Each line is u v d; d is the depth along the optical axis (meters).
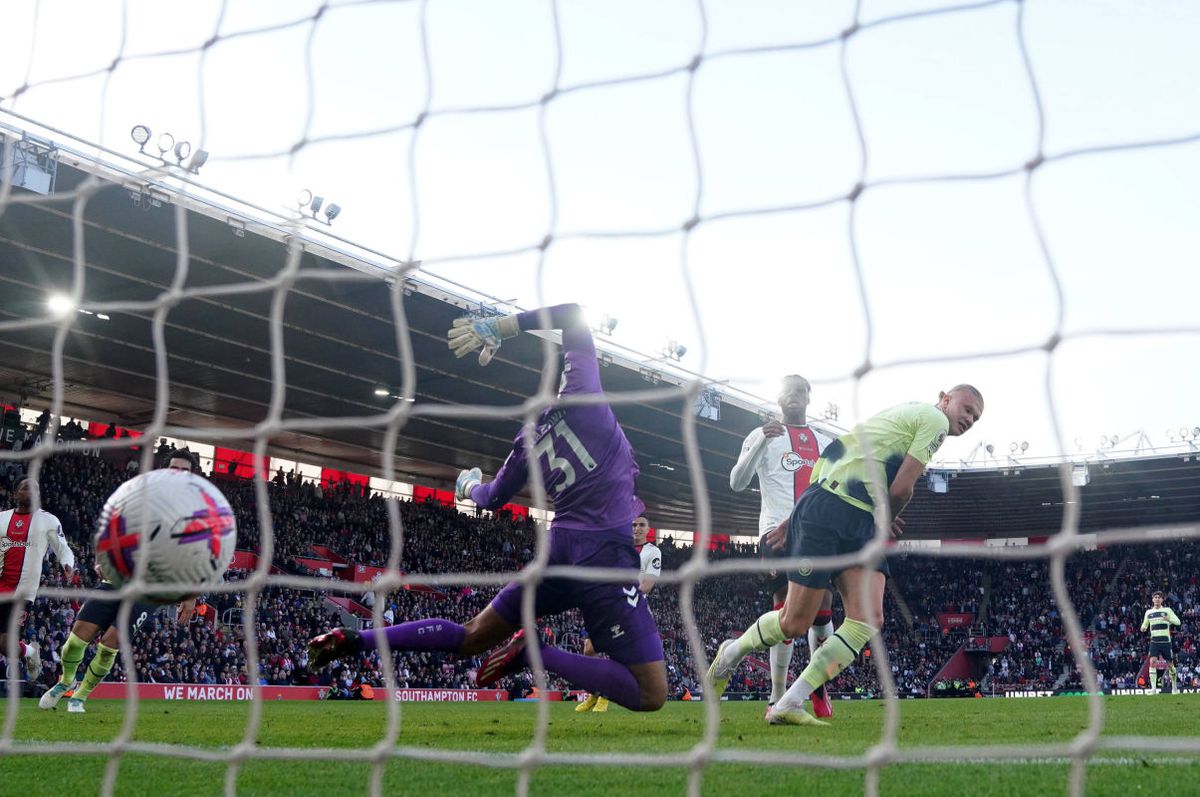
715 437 34.41
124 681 20.94
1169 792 2.97
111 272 22.88
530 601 2.85
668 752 4.22
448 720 7.59
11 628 3.88
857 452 5.71
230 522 3.93
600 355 26.28
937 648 43.56
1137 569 43.56
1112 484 39.06
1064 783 3.17
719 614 41.53
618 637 4.98
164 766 3.93
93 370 29.69
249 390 31.64
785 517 7.38
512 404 33.03
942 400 5.85
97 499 28.17
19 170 17.41
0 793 3.23
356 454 39.59
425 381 31.05
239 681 24.22
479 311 25.19
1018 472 37.88
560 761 2.40
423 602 33.94
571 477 5.00
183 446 35.22
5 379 30.44
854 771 3.49
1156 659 22.66
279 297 3.51
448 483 44.19
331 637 5.07
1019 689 39.97
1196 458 35.69
